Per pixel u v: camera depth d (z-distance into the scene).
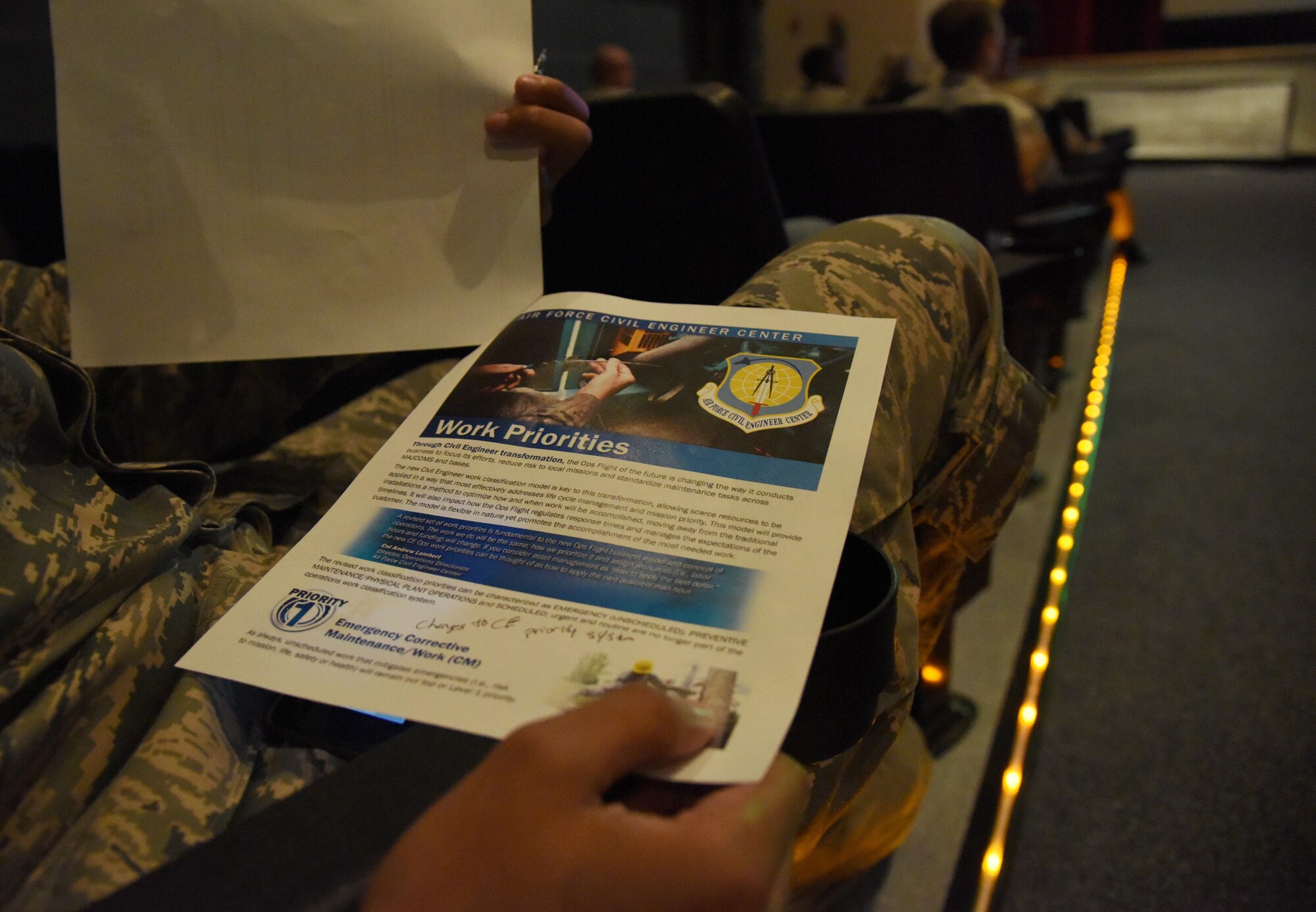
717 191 0.91
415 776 0.28
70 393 0.42
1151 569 1.54
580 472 0.43
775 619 0.34
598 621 0.35
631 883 0.23
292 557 0.40
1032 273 1.47
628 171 0.95
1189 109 7.39
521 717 0.31
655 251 1.02
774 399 0.45
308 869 0.24
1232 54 7.08
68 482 0.41
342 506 0.43
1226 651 1.29
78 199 0.51
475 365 0.51
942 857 0.94
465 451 0.45
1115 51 8.48
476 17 0.54
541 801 0.24
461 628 0.36
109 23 0.50
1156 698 1.20
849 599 0.39
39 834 0.33
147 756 0.33
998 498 0.61
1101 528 1.70
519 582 0.37
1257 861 0.92
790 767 0.29
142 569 0.40
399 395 0.69
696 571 0.37
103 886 0.28
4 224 1.43
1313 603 1.39
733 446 0.43
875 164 1.49
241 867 0.24
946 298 0.56
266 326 0.54
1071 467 1.91
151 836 0.30
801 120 1.49
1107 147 3.53
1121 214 3.84
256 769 0.36
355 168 0.54
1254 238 4.28
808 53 4.06
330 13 0.52
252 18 0.51
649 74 4.80
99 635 0.37
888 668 0.35
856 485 0.40
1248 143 7.18
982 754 1.09
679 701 0.29
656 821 0.25
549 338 0.52
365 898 0.23
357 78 0.53
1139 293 3.45
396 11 0.53
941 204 1.47
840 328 0.49
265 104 0.52
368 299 0.55
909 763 0.81
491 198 0.56
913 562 0.47
